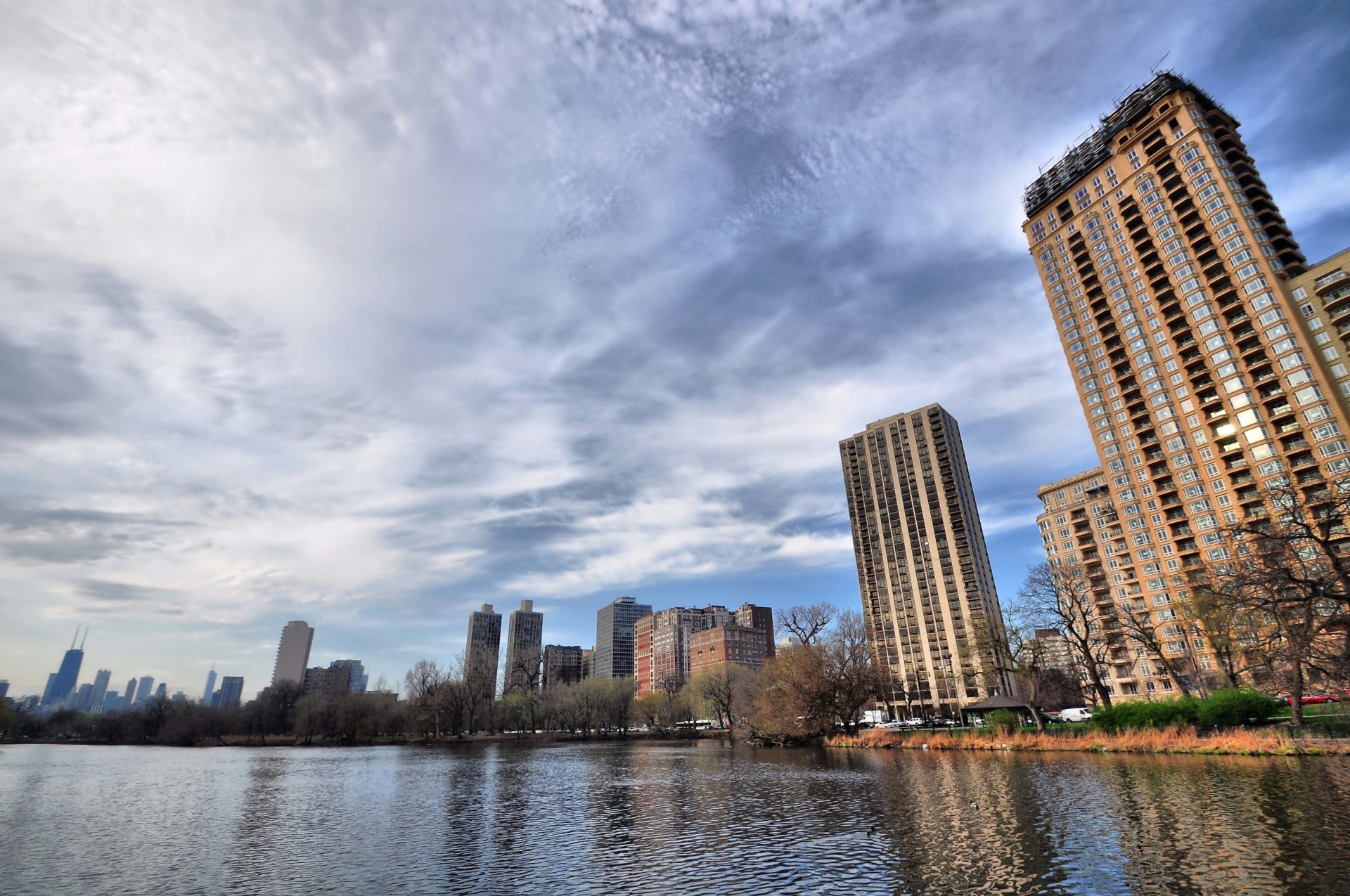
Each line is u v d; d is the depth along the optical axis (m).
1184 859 21.20
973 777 43.69
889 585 195.25
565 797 45.38
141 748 149.25
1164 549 125.25
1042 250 155.12
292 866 26.28
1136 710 55.94
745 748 93.25
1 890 23.38
